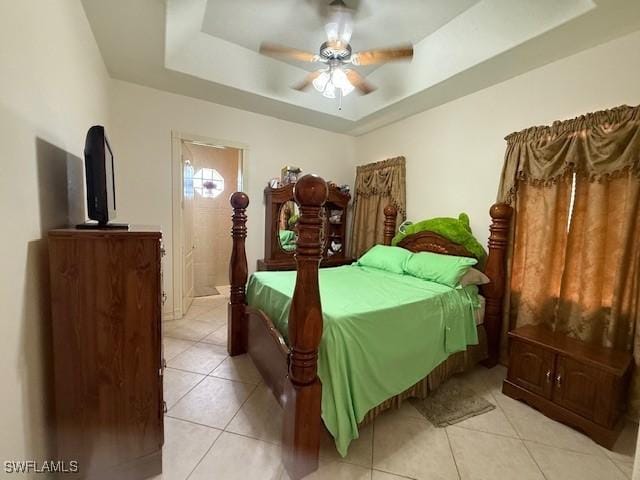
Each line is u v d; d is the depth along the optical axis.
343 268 3.13
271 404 1.93
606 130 1.94
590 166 2.00
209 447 1.57
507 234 2.47
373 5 2.32
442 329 2.04
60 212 1.47
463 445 1.63
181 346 2.75
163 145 3.23
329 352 1.47
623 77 1.96
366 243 4.28
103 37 2.20
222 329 3.17
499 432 1.74
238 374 2.28
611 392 1.61
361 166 4.42
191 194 4.00
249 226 3.89
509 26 2.11
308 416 1.36
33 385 1.12
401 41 2.76
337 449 1.47
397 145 3.87
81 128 1.86
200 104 3.41
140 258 1.27
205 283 5.00
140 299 1.28
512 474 1.45
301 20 2.55
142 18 1.97
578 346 1.88
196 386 2.12
